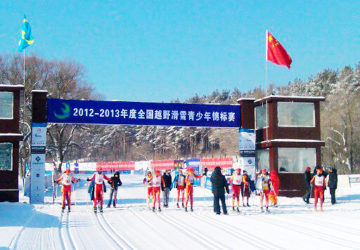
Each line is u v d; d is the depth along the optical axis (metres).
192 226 15.29
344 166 68.38
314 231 14.09
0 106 23.77
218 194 19.11
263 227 15.05
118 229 14.54
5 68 50.12
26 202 24.14
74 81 53.03
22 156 50.16
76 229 14.43
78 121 25.81
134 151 122.00
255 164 28.94
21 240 11.85
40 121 24.92
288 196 27.42
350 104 71.00
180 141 116.69
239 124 28.09
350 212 19.86
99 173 19.61
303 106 28.58
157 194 21.56
